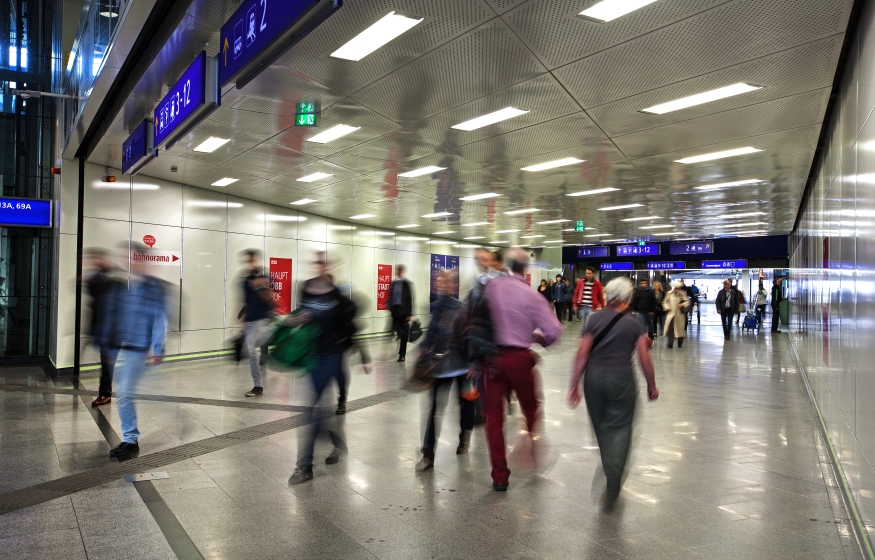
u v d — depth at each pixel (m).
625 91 6.49
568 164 10.27
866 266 4.11
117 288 5.94
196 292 13.64
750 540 3.69
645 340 4.48
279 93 6.73
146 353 5.81
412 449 5.80
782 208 15.47
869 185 4.06
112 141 9.53
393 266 21.88
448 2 4.57
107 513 4.12
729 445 5.95
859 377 4.26
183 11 5.23
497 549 3.55
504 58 5.65
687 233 23.03
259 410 7.62
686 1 4.44
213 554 3.48
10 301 13.02
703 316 35.59
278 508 4.23
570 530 3.84
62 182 11.11
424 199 14.72
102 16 7.84
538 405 4.75
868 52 4.24
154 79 6.62
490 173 11.21
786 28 4.86
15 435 6.39
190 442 6.05
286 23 3.63
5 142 13.13
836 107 6.53
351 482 4.80
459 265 26.42
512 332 4.57
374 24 4.97
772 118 7.34
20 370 12.10
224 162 10.72
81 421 7.08
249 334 8.72
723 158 9.61
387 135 8.53
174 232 13.06
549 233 23.45
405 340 12.80
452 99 6.86
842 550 3.55
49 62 13.57
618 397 4.32
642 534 3.78
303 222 17.23
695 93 6.50
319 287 5.12
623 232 22.75
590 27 4.95
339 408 7.34
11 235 13.06
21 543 3.62
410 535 3.75
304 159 10.29
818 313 8.32
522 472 5.06
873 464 3.60
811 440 6.17
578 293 14.38
